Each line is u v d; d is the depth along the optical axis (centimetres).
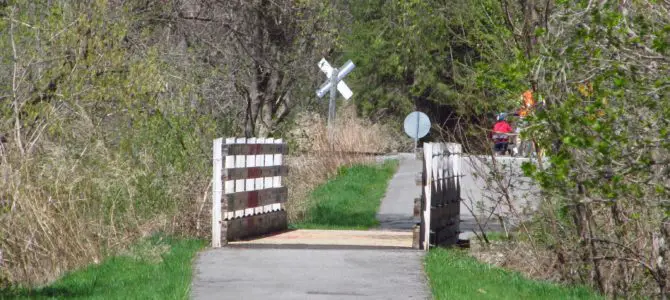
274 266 1350
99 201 1489
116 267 1337
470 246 1723
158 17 1855
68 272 1352
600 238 1447
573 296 1243
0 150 1457
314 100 3391
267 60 2128
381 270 1327
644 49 1125
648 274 1441
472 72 1555
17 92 1566
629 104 1114
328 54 2339
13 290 1184
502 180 1645
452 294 1151
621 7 1149
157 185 1691
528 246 1529
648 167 1120
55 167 1464
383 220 2353
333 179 3105
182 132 1766
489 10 1562
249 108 2250
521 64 1198
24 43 1584
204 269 1318
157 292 1120
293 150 2592
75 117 1612
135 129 1712
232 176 1585
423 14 2220
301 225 2097
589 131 1122
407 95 6119
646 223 1389
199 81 1961
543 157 1548
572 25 1176
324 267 1347
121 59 1645
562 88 1205
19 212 1377
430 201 1539
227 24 1991
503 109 1430
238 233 1628
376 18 5469
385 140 4100
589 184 1144
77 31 1594
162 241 1555
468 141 1608
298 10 2123
